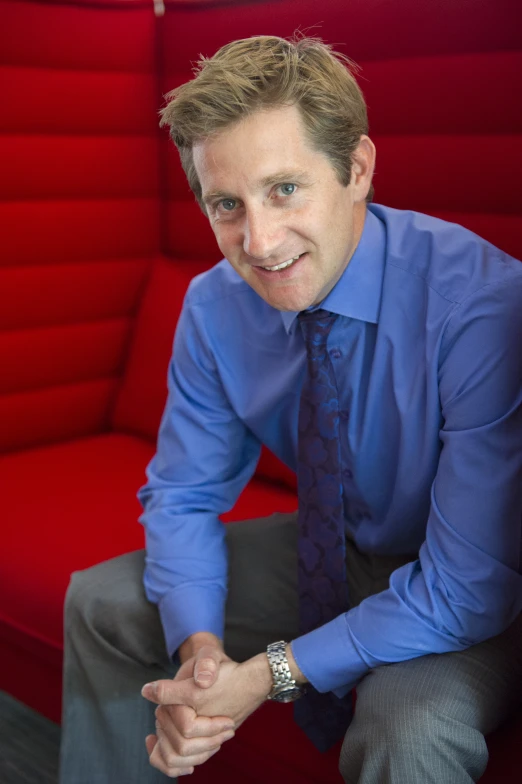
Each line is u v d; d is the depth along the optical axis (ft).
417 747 3.71
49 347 8.29
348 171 4.31
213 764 5.64
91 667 5.17
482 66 5.99
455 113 6.19
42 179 8.01
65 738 5.26
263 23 7.23
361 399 4.84
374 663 4.26
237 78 4.02
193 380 5.40
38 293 8.14
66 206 8.18
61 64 7.96
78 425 8.60
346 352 4.81
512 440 4.18
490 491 4.15
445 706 3.84
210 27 7.75
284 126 4.05
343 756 4.02
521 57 5.79
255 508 6.80
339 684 4.37
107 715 5.12
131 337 8.77
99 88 8.17
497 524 4.16
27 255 8.04
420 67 6.31
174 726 4.42
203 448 5.40
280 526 5.72
